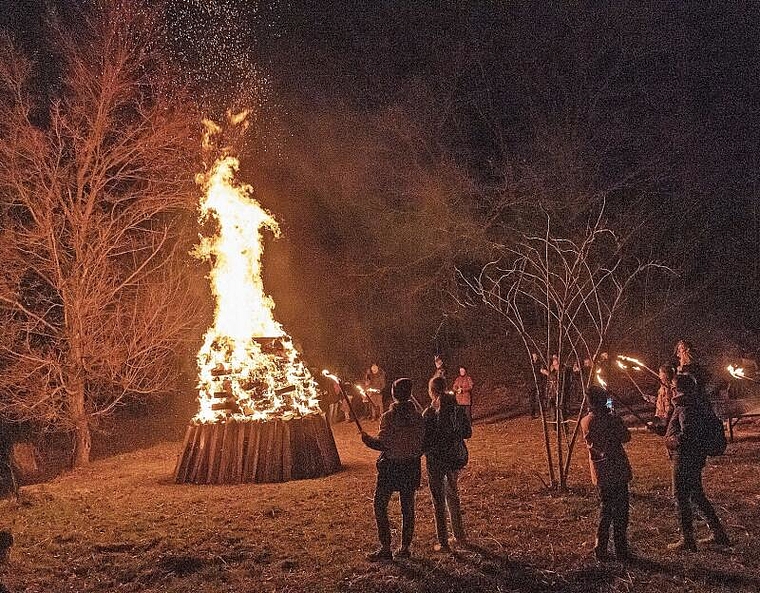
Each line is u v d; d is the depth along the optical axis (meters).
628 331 22.14
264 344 13.86
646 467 11.96
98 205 17.69
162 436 21.66
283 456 12.55
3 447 11.48
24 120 16.78
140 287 17.91
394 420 7.80
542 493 10.38
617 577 7.18
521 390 23.95
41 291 18.06
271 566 7.86
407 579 7.32
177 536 8.92
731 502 9.64
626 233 23.78
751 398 15.28
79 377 17.33
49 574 7.98
